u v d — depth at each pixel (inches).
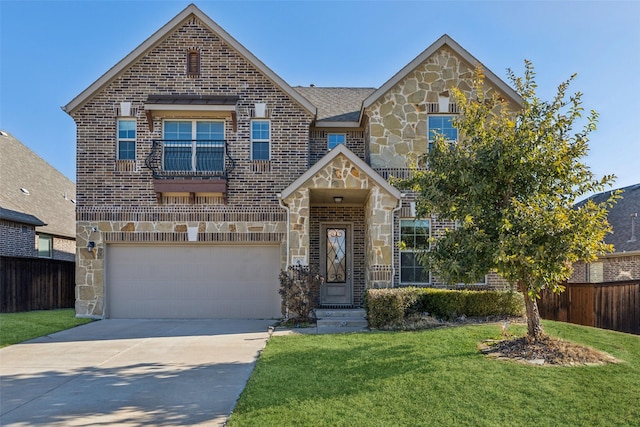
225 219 579.8
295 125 595.2
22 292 645.9
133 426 228.4
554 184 358.9
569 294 585.9
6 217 695.7
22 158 950.4
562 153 339.9
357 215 637.9
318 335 434.3
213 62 595.2
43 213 843.4
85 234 570.9
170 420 235.6
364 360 331.0
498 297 503.5
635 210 866.8
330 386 277.3
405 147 590.6
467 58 592.1
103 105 581.0
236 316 581.6
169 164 579.8
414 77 598.9
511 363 315.3
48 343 426.6
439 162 370.6
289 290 511.2
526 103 362.6
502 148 347.9
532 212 332.8
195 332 478.0
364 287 614.5
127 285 579.2
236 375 315.9
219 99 581.0
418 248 553.9
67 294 724.0
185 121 589.6
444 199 356.5
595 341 382.9
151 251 583.2
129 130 586.6
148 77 589.0
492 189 347.3
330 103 717.3
